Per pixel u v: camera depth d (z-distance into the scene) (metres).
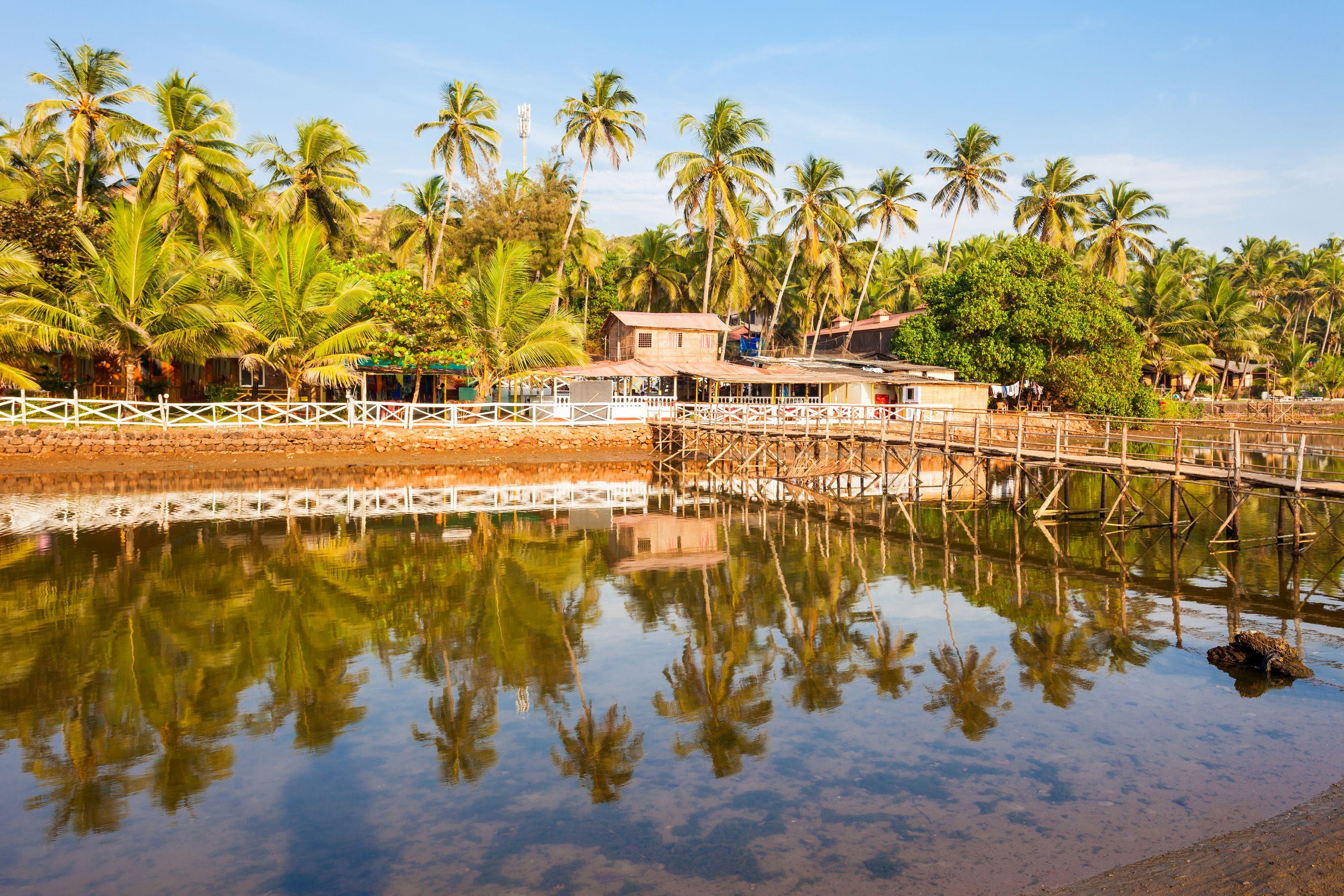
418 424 33.09
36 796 7.25
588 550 17.89
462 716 8.98
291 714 9.02
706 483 29.83
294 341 30.80
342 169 39.75
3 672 10.17
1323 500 15.94
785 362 46.81
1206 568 16.45
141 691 9.62
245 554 16.72
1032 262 44.66
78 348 28.09
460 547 17.89
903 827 6.61
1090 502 26.36
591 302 60.19
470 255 47.81
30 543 17.33
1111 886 5.66
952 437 29.72
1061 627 12.28
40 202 30.12
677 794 7.25
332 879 6.02
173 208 30.86
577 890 5.80
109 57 33.19
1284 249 82.88
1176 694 9.50
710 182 45.66
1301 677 9.91
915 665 10.59
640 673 10.33
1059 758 7.84
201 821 6.85
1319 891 5.41
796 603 13.67
